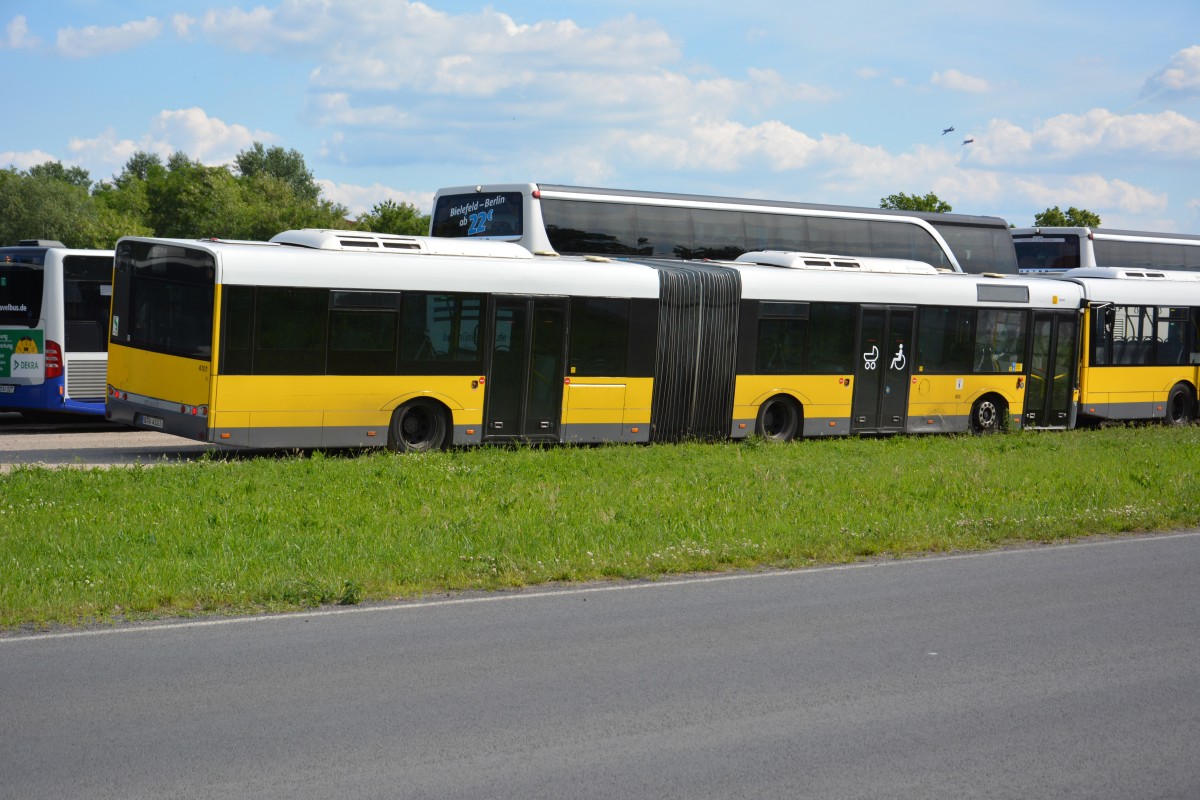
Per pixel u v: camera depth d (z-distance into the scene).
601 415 22.25
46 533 11.95
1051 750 6.82
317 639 8.85
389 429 20.06
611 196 25.14
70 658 8.21
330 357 19.33
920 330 26.11
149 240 19.38
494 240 23.44
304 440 19.20
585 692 7.71
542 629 9.32
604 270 22.17
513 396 21.27
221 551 11.58
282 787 6.03
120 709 7.16
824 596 10.76
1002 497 16.58
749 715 7.34
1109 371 29.70
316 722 7.01
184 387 18.72
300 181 133.88
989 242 31.55
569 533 12.98
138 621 9.29
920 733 7.07
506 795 6.00
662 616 9.85
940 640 9.23
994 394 27.27
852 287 25.09
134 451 20.69
